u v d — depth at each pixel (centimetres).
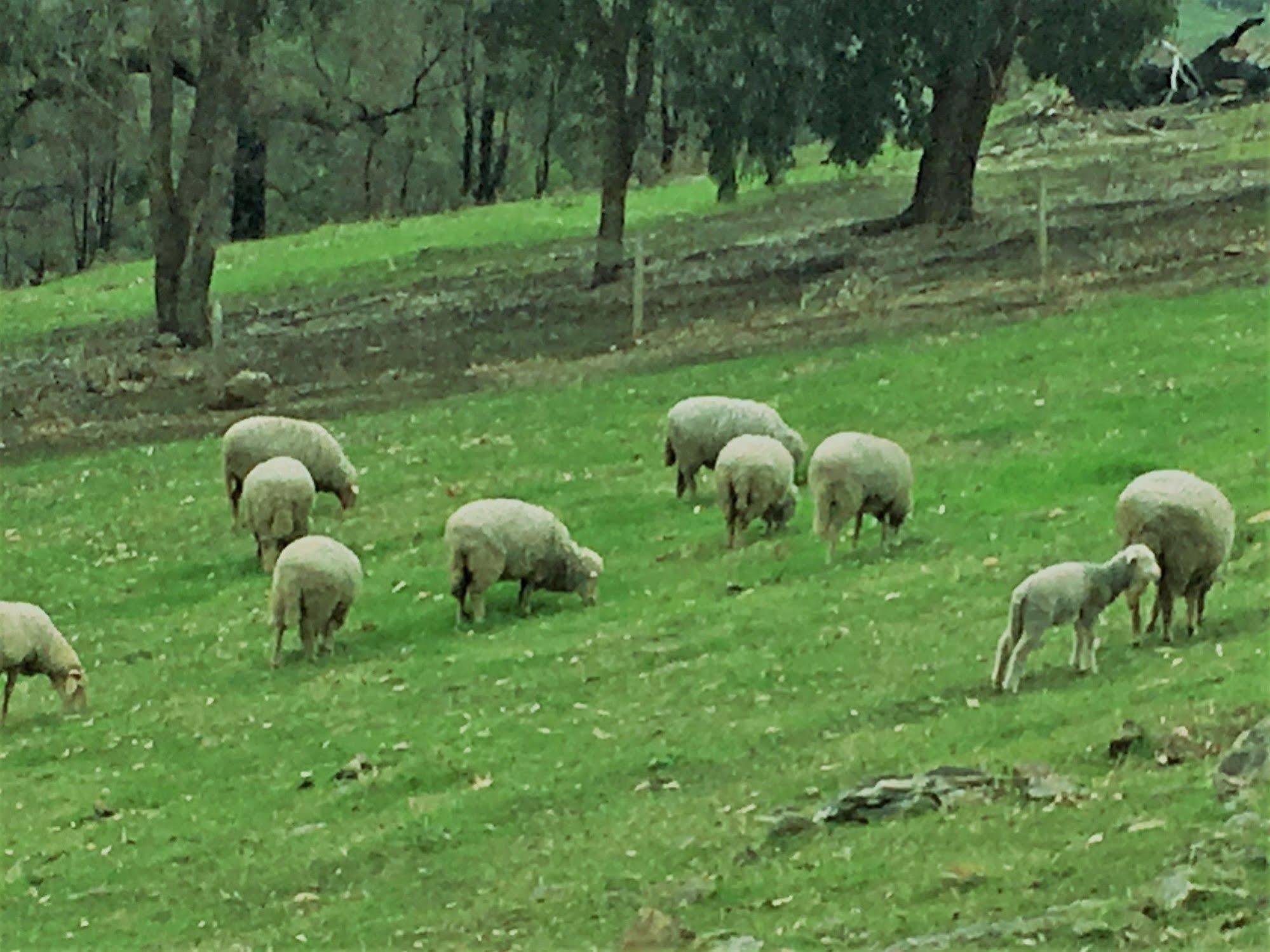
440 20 6669
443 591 2527
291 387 4078
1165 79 6206
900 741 1731
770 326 4056
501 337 4341
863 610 2195
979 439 2958
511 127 8644
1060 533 2395
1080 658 1842
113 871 1736
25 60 5050
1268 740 1475
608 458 3138
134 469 3431
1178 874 1291
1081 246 4359
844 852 1476
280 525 2688
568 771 1814
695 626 2228
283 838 1766
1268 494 2389
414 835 1714
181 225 4659
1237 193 4719
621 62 4697
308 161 8444
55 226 8756
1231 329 3378
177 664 2355
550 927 1461
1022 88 7044
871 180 6038
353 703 2112
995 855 1408
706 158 7131
